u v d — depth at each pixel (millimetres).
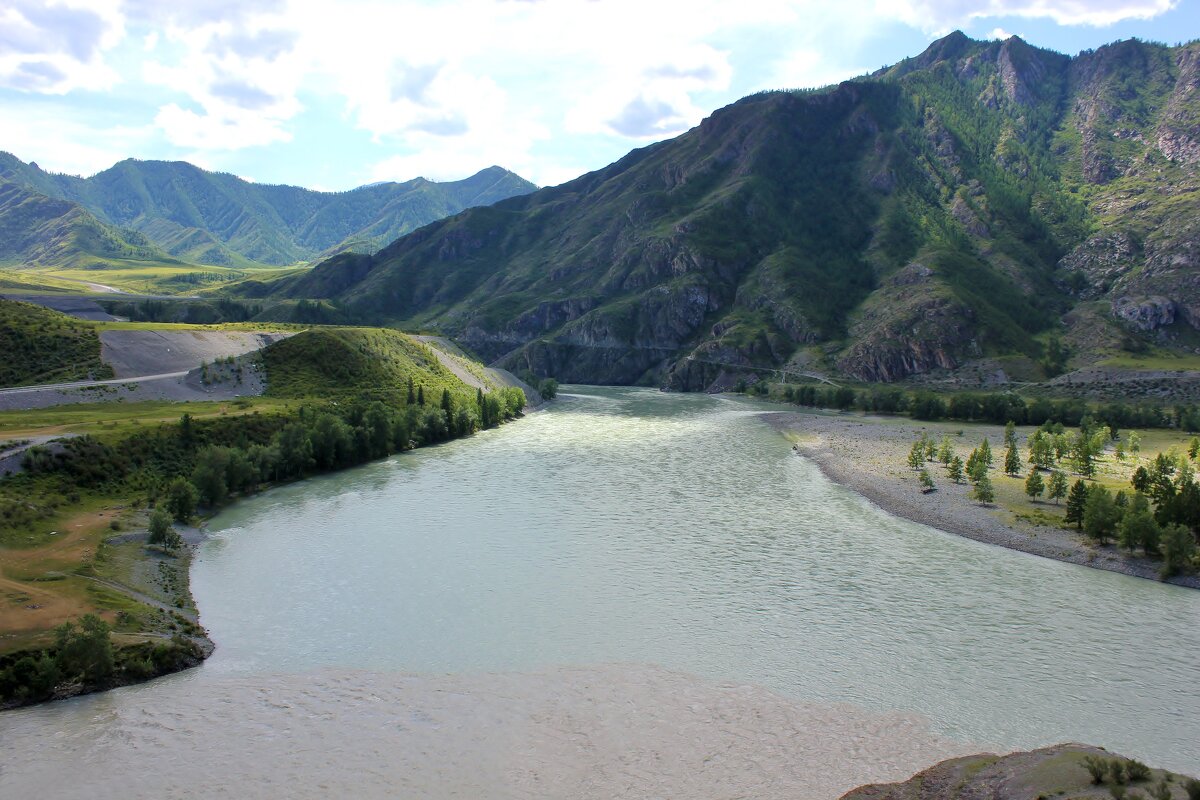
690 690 53281
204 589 70688
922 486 112438
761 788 42781
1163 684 54469
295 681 54125
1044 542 86438
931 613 66625
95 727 48125
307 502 101688
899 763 45000
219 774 43531
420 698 51938
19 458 89375
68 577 66500
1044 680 54938
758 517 96438
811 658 58031
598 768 44469
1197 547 79625
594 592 70438
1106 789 35594
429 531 88625
